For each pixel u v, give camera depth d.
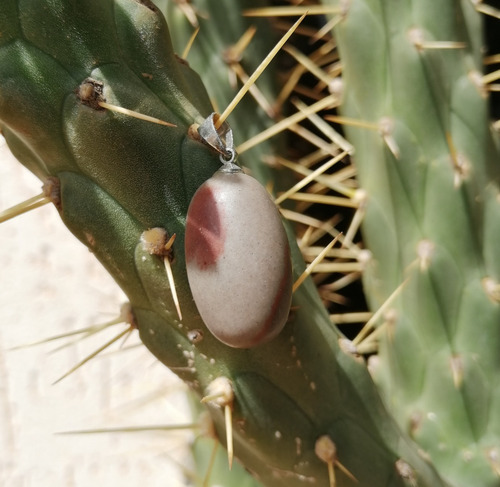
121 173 0.20
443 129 0.27
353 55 0.27
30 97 0.20
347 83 0.28
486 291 0.27
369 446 0.24
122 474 0.42
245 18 0.29
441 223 0.27
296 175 0.32
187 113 0.21
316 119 0.29
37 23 0.20
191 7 0.28
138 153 0.20
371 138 0.28
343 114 0.28
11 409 0.43
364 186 0.28
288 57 0.32
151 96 0.20
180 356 0.22
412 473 0.24
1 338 0.44
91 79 0.20
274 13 0.28
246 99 0.29
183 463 0.41
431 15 0.27
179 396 0.42
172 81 0.21
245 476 0.30
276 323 0.20
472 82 0.27
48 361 0.43
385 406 0.25
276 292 0.19
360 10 0.27
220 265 0.19
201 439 0.30
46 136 0.20
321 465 0.23
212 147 0.20
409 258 0.28
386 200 0.28
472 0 0.28
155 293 0.21
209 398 0.21
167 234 0.20
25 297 0.44
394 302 0.28
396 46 0.27
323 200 0.29
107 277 0.44
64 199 0.20
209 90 0.29
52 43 0.20
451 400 0.28
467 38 0.28
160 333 0.22
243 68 0.29
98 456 0.42
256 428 0.22
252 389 0.22
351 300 0.35
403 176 0.27
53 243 0.45
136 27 0.20
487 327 0.27
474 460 0.28
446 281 0.27
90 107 0.20
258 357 0.22
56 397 0.43
